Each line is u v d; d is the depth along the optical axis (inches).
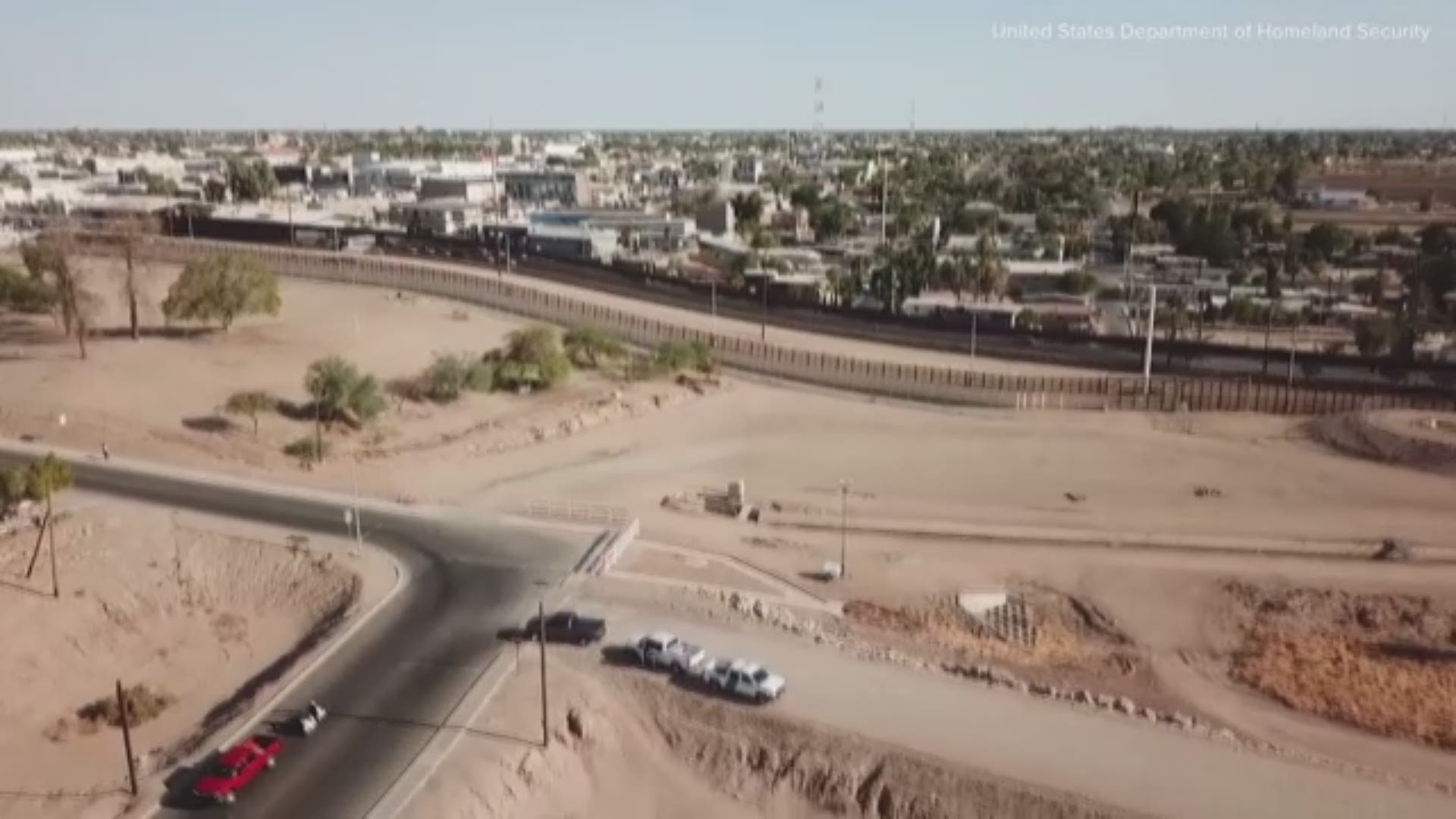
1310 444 4047.7
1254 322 6338.6
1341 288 7081.7
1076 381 4714.6
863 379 4815.5
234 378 4104.3
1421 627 2620.6
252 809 1716.3
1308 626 2635.3
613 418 4158.5
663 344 5128.0
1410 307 6245.1
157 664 2262.6
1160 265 7849.4
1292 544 3063.5
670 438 3991.1
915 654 2325.3
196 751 1876.2
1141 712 2111.2
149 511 2839.6
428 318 5541.3
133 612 2412.6
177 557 2623.0
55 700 2094.0
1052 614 2659.9
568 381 4475.9
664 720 2007.9
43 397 3695.9
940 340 5536.4
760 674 2049.7
